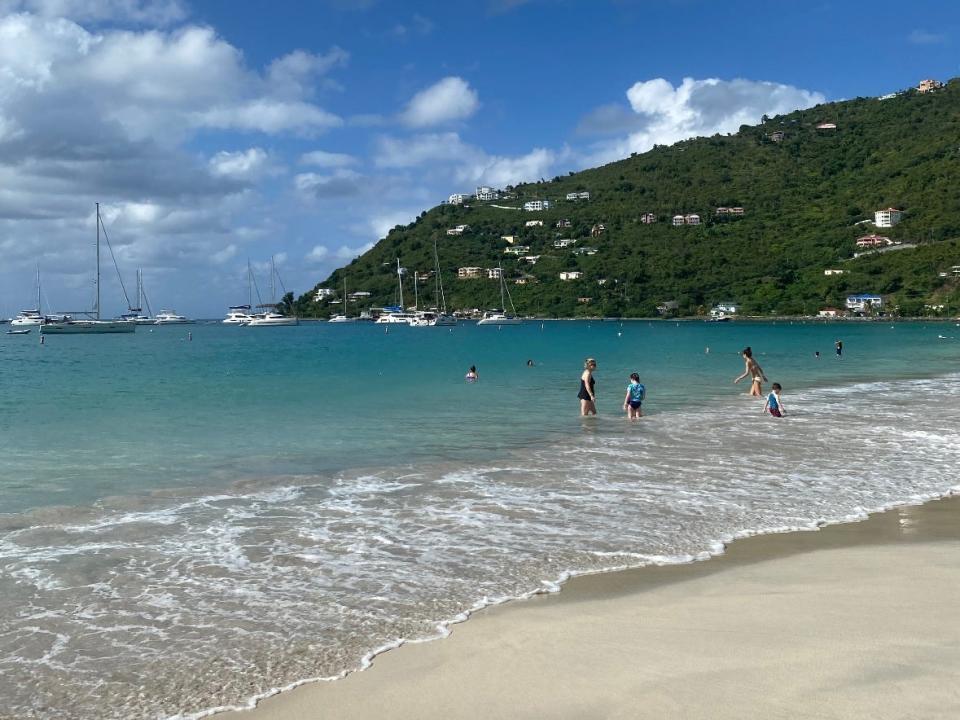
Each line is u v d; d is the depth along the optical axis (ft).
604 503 34.45
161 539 28.63
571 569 25.30
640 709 15.37
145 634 20.01
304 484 38.58
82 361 165.89
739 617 20.59
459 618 20.99
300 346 251.80
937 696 15.52
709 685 16.35
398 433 56.54
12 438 54.34
